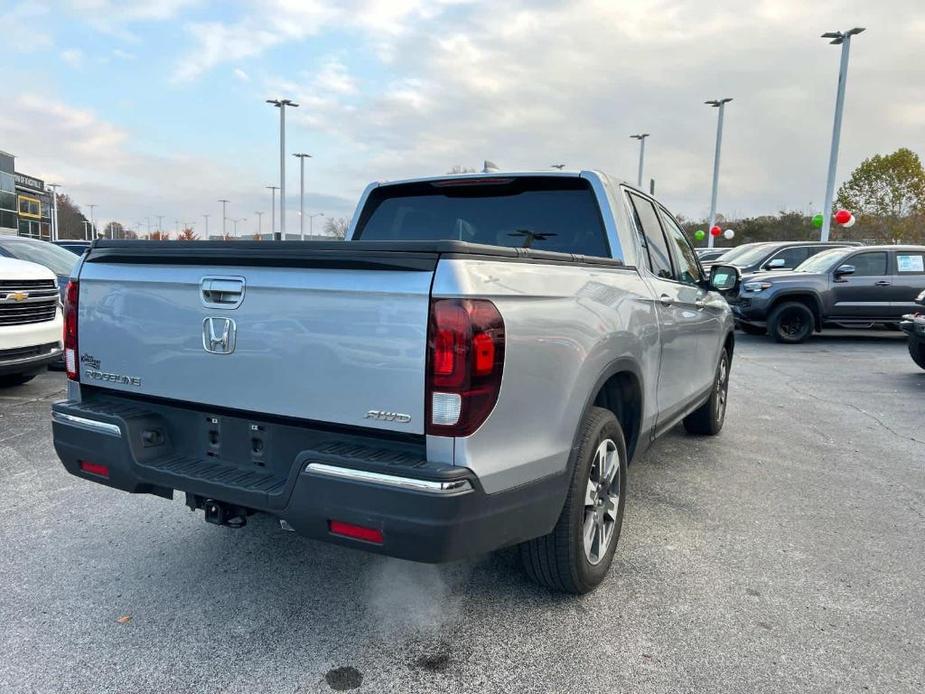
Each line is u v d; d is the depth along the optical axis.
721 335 5.62
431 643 2.73
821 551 3.66
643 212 4.20
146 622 2.86
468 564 3.43
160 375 2.83
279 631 2.80
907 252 13.04
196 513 4.04
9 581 3.20
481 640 2.76
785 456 5.49
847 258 13.05
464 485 2.21
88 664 2.56
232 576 3.27
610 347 3.04
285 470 2.60
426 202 4.22
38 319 6.88
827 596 3.16
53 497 4.28
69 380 3.16
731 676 2.54
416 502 2.18
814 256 14.35
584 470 2.86
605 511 3.20
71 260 10.16
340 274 2.36
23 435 5.68
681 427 6.45
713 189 33.59
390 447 2.37
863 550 3.68
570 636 2.79
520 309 2.41
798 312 13.00
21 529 3.79
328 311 2.38
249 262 2.53
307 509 2.35
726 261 17.28
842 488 4.71
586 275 2.95
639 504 4.34
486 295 2.26
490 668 2.57
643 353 3.51
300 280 2.42
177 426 2.88
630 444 3.63
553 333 2.58
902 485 4.80
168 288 2.75
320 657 2.63
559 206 3.84
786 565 3.48
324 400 2.42
